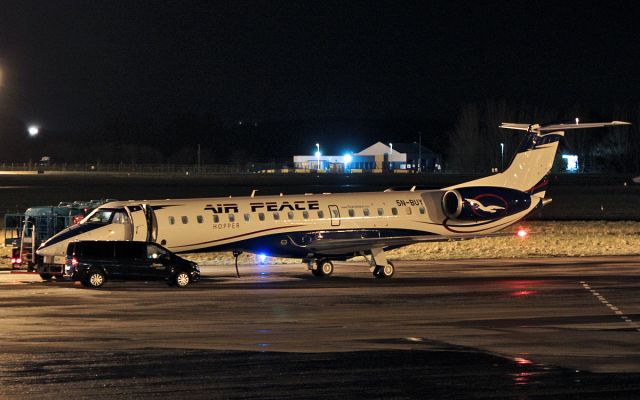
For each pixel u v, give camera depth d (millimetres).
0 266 142000
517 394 58344
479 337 78500
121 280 114688
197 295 106312
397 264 144375
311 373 64125
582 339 77500
